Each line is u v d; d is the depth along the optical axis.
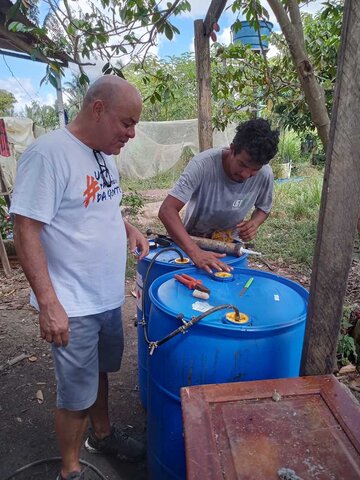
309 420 0.96
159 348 1.41
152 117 13.97
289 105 4.33
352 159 1.09
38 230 1.33
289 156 10.95
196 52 3.11
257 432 0.92
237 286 1.63
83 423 1.60
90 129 1.40
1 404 2.32
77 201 1.40
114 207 1.56
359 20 0.98
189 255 1.78
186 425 0.93
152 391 1.51
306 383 1.09
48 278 1.35
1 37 3.75
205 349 1.31
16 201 1.30
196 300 1.48
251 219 2.34
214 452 0.85
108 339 1.68
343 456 0.86
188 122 11.55
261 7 2.72
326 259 1.18
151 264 1.81
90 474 1.84
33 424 2.17
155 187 10.80
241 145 1.75
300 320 1.37
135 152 11.62
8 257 4.58
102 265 1.51
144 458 1.92
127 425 2.17
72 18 2.58
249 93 4.38
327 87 3.79
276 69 3.85
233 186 2.04
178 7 2.44
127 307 3.58
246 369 1.31
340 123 1.07
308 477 0.81
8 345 2.96
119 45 2.65
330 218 1.14
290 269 4.43
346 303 3.26
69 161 1.35
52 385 2.50
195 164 1.99
